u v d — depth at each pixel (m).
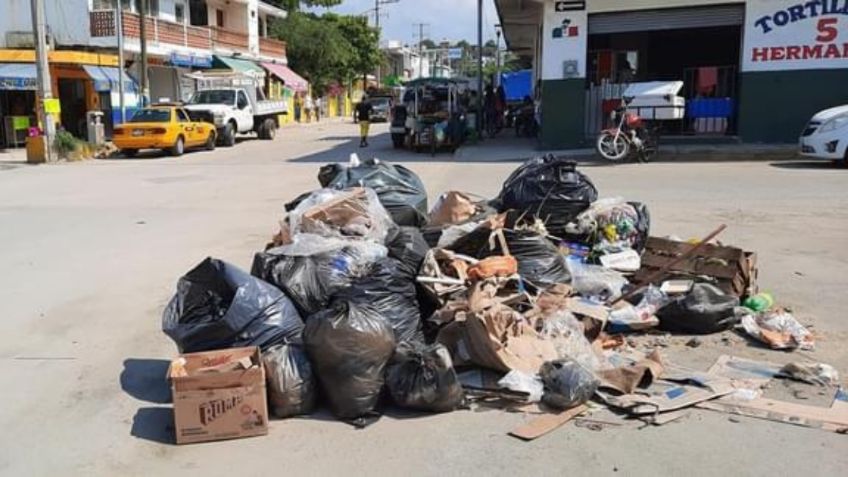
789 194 12.31
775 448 3.96
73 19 29.67
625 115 17.69
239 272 4.97
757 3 18.91
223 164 20.94
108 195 14.49
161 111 24.55
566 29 20.30
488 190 13.60
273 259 5.47
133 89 30.98
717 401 4.52
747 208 11.12
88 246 9.58
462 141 25.02
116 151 25.05
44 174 18.80
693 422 4.27
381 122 50.28
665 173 15.43
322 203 6.57
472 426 4.28
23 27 29.30
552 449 3.99
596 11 20.03
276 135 34.56
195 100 29.34
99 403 4.80
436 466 3.86
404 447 4.07
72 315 6.66
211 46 37.62
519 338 4.92
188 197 13.97
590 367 4.90
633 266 6.63
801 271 7.54
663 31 20.91
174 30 33.91
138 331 6.20
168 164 21.27
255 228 10.52
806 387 4.71
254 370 4.20
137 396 4.91
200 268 5.10
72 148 23.08
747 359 5.20
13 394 4.96
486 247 6.29
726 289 6.32
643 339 5.67
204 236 10.02
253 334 4.75
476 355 4.84
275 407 4.43
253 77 36.00
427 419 4.39
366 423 4.35
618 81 21.34
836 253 8.27
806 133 16.06
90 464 4.01
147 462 4.02
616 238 7.05
